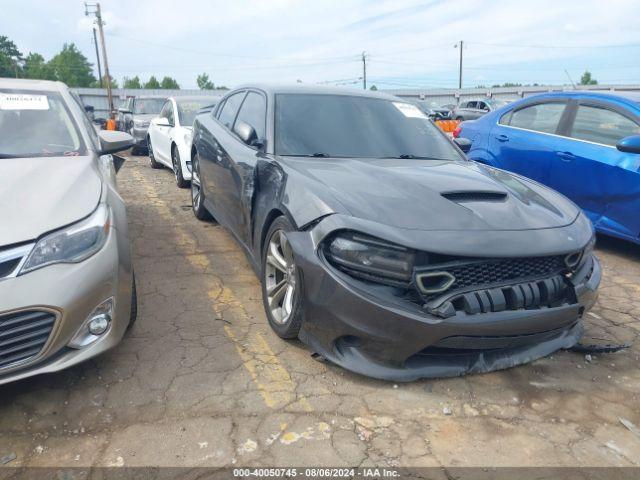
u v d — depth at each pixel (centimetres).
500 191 316
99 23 4416
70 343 247
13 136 352
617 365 314
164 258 466
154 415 250
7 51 9281
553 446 241
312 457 227
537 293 267
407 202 282
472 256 253
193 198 602
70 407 254
